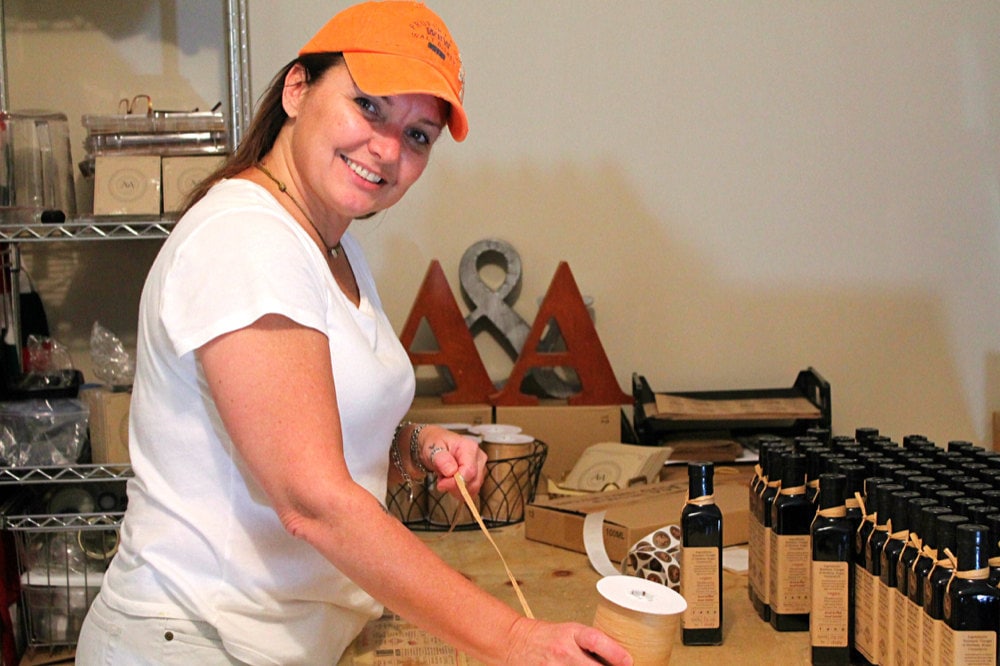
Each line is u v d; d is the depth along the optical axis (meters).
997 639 1.17
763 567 1.60
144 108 2.78
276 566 1.25
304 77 1.29
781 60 2.96
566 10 2.91
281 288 1.08
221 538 1.21
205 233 1.12
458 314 2.70
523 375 2.69
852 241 3.00
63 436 2.28
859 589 1.41
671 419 2.68
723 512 1.98
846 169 2.99
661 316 2.99
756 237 2.99
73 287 2.79
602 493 2.21
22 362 2.65
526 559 1.98
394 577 1.04
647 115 2.95
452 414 2.62
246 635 1.24
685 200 2.97
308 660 1.32
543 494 2.45
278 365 1.06
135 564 1.25
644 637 1.15
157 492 1.22
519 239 2.95
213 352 1.07
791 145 2.97
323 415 1.07
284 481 1.05
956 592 1.18
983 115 2.98
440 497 2.25
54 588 2.37
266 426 1.05
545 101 2.93
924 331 3.02
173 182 2.34
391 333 1.42
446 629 1.05
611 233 2.96
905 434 3.04
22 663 2.38
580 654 1.01
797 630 1.55
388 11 1.23
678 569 1.67
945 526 1.21
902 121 2.98
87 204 2.70
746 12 2.94
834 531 1.41
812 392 2.80
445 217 2.93
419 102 1.24
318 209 1.34
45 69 2.75
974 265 3.01
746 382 3.01
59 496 2.35
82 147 2.78
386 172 1.26
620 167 2.95
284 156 1.33
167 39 2.77
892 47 2.96
